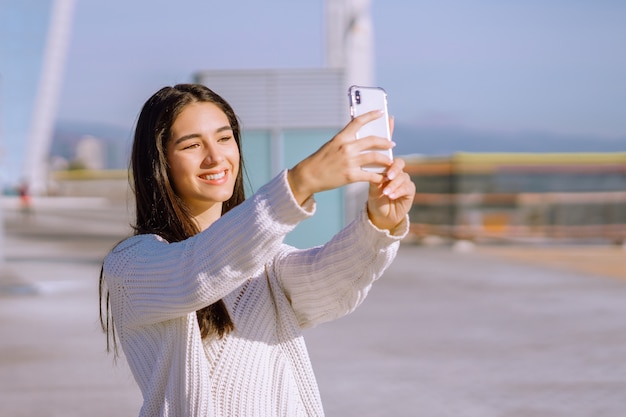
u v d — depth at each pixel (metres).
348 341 9.44
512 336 9.64
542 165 20.25
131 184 2.75
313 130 14.28
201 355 2.23
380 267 2.26
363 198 19.56
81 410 6.81
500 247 20.28
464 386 7.44
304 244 14.08
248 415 2.28
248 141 14.28
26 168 81.44
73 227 32.12
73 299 12.92
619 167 20.08
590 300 12.13
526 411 6.66
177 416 2.25
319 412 2.39
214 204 2.52
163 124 2.39
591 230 20.20
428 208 20.94
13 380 7.83
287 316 2.38
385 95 2.12
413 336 9.69
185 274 2.10
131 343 2.33
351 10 20.64
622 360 8.39
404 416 6.54
